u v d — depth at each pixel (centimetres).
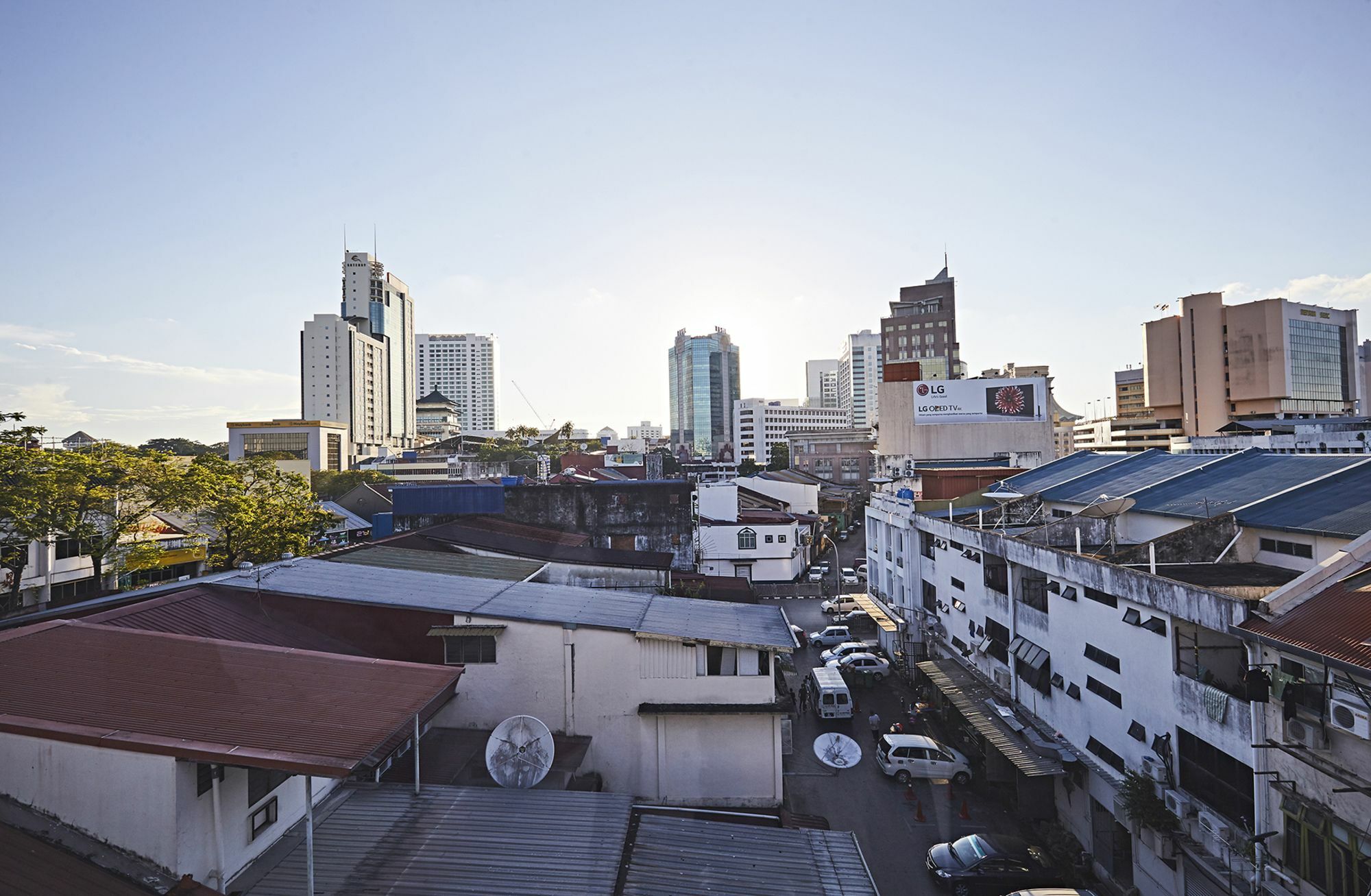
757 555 6381
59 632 1477
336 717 1238
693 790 1961
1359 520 1973
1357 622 1369
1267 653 1527
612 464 13438
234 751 1080
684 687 1973
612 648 1973
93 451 3284
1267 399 11288
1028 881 1911
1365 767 1277
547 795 1517
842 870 1406
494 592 2262
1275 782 1466
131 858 1088
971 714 2653
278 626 1998
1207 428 11769
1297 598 1545
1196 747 1762
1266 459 2945
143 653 1415
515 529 4234
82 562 3822
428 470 13100
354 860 1262
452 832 1361
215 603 1992
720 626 2106
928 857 2033
